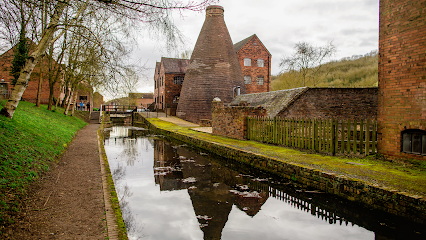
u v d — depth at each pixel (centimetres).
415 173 600
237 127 1341
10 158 537
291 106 1339
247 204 588
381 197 492
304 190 639
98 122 2856
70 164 740
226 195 649
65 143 1057
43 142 825
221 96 2675
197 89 2723
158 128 2264
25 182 481
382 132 729
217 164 1007
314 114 1361
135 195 645
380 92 731
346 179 566
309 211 550
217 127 1561
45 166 624
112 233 347
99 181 587
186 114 2802
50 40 860
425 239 417
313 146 900
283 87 3969
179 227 470
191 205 580
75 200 463
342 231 455
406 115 662
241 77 2908
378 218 496
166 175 844
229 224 484
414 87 641
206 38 2767
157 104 4494
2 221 334
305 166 690
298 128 974
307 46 2808
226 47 2770
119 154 1231
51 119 1541
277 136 1084
